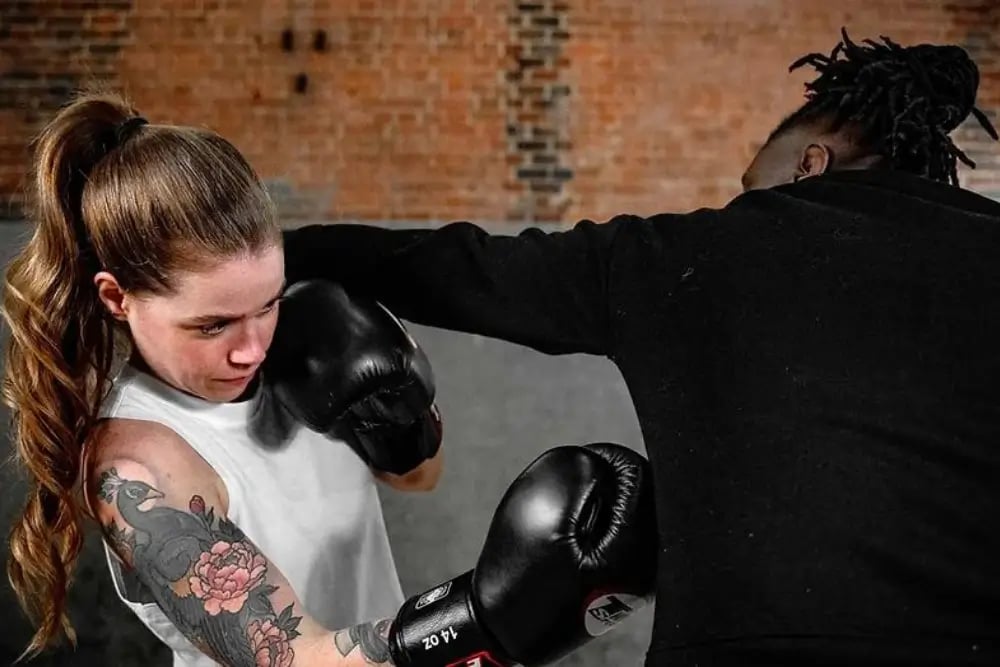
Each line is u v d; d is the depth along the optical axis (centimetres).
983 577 87
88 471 109
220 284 99
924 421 91
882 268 98
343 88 402
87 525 313
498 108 404
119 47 400
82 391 111
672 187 407
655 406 100
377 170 404
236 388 111
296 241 131
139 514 104
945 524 88
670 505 95
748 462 93
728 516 92
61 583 118
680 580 92
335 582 123
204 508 106
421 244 122
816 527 89
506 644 103
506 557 103
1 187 396
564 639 104
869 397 93
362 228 129
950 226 100
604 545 101
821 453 91
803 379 95
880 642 85
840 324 96
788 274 100
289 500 119
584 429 362
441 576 345
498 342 363
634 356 103
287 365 121
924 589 86
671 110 404
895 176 107
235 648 102
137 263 100
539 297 112
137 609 117
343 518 125
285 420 123
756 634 87
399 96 403
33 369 109
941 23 401
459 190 406
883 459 90
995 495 89
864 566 87
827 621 86
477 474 356
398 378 123
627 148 406
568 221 407
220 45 400
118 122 107
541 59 403
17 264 110
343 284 128
